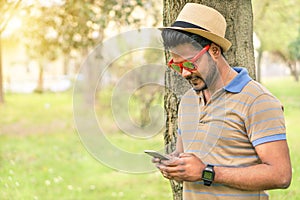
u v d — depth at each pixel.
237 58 2.88
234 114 2.00
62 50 8.80
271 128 1.94
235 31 2.88
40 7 6.82
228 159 2.03
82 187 7.36
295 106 13.98
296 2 12.75
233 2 2.86
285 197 4.90
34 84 30.25
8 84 28.56
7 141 11.89
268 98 1.98
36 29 7.64
